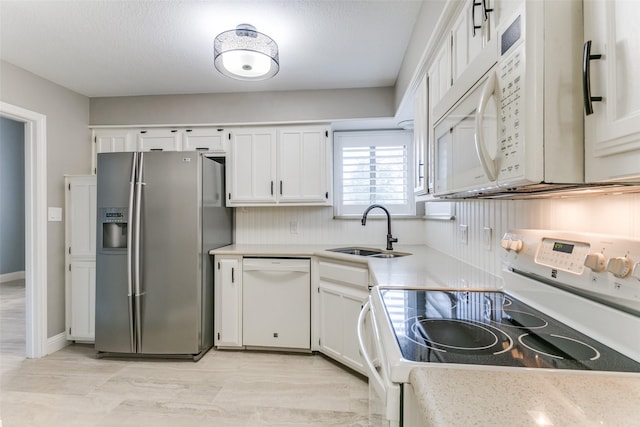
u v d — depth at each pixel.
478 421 0.47
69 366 2.38
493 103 0.80
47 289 2.62
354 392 2.01
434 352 0.73
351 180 3.18
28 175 2.58
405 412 0.66
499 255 1.44
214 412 1.81
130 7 1.78
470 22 1.18
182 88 2.91
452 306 1.08
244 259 2.64
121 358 2.52
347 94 2.90
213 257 2.70
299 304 2.58
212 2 1.74
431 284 1.37
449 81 1.43
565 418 0.47
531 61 0.66
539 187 0.76
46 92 2.68
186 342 2.45
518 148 0.68
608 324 0.74
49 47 2.21
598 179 0.62
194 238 2.46
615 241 0.73
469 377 0.61
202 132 3.01
